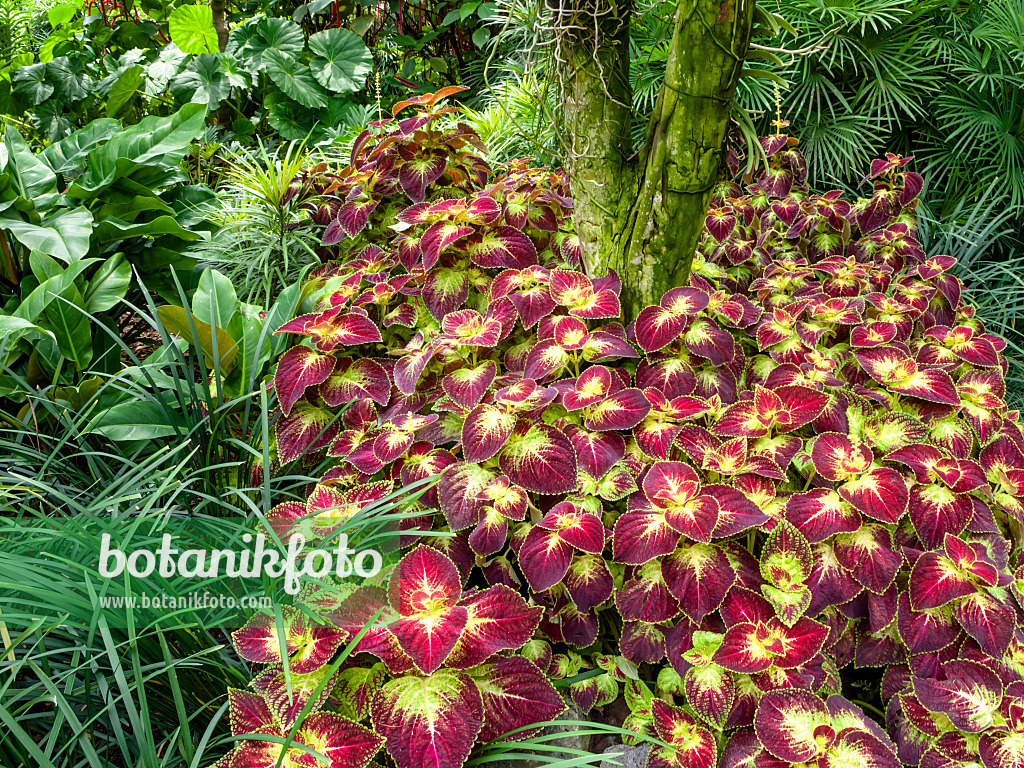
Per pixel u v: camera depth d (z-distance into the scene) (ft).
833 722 4.09
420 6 18.11
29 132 15.34
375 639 4.04
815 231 9.41
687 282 6.34
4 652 3.79
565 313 6.29
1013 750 4.01
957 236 10.76
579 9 5.55
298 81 15.78
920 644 4.57
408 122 7.44
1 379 6.85
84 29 17.11
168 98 15.87
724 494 4.85
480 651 4.02
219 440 6.06
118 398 6.77
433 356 5.93
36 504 5.60
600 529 4.73
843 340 6.61
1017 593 4.85
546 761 4.01
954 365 6.33
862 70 12.47
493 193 7.14
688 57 5.22
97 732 4.31
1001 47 12.05
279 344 6.77
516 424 5.32
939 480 5.09
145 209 8.43
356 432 5.91
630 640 4.79
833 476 4.95
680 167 5.60
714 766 4.21
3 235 8.07
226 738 3.86
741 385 6.18
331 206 8.82
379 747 3.71
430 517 5.39
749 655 4.34
